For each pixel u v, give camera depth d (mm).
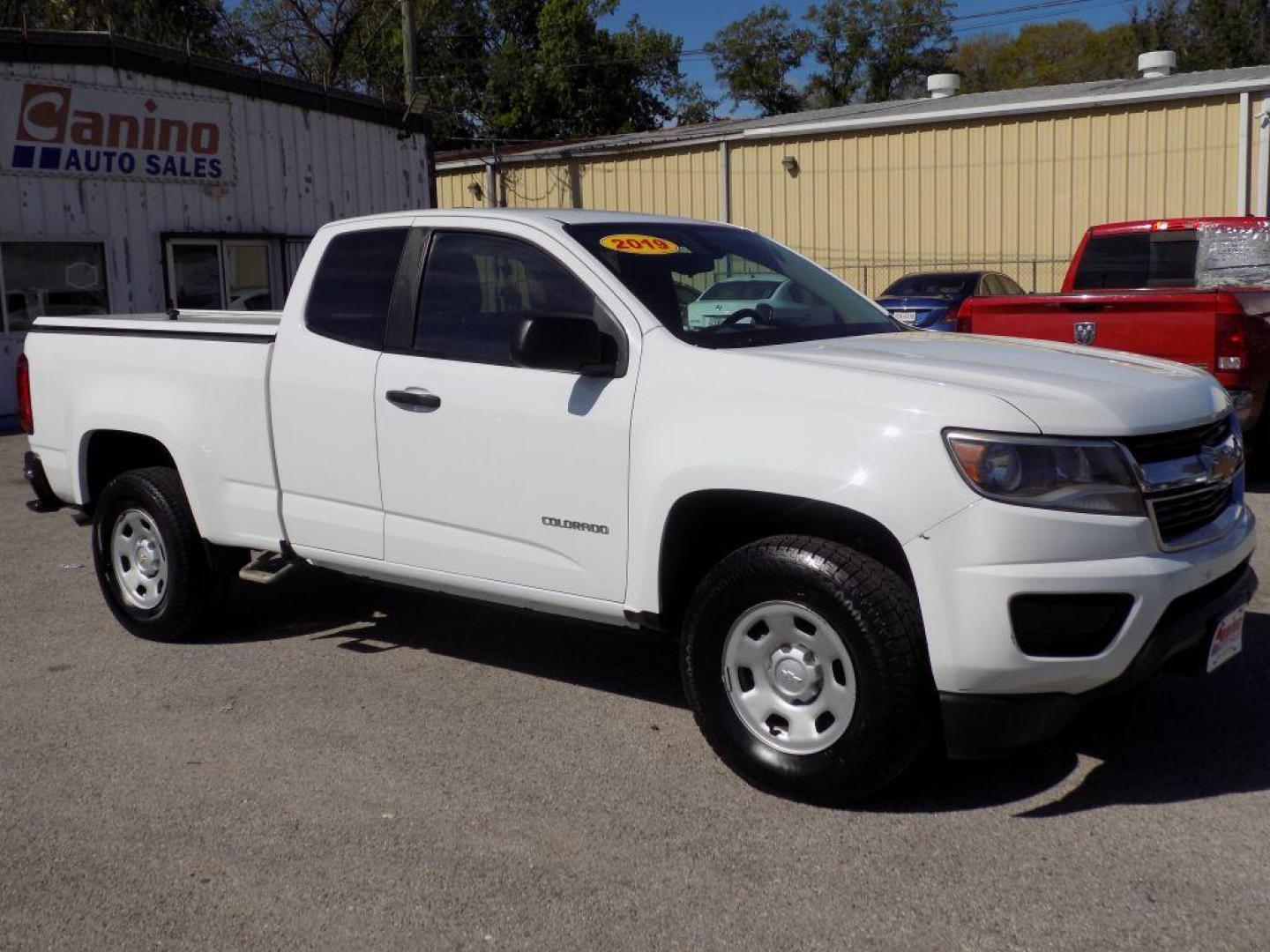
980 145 20906
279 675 5688
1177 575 3922
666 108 44062
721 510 4457
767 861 3844
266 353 5559
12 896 3742
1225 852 3838
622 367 4551
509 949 3402
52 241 15391
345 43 38719
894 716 3945
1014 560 3764
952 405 3869
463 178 26688
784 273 5457
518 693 5414
